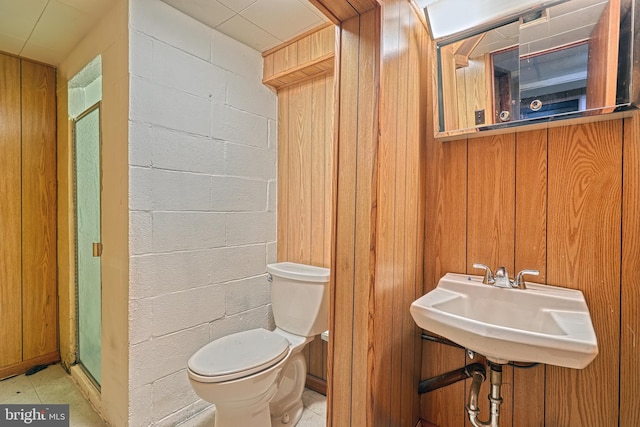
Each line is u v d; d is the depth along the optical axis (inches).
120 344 60.0
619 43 42.2
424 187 62.2
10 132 81.7
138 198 59.0
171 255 64.2
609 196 47.1
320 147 76.7
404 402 54.3
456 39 54.4
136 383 59.0
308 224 79.1
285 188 84.2
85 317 79.9
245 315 78.7
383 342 44.6
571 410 49.8
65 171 84.9
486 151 57.2
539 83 48.2
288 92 83.3
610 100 43.2
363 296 42.1
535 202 52.8
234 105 75.5
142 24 59.2
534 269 52.7
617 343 46.6
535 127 51.2
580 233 49.2
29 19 66.2
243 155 77.7
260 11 64.6
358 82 42.6
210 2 62.1
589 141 48.4
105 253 64.9
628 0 41.4
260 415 57.8
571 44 45.7
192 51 67.1
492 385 47.7
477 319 51.6
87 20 66.8
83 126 78.6
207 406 70.7
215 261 72.2
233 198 75.7
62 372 84.1
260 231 81.8
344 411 43.8
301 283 68.1
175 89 64.4
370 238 41.5
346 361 43.7
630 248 45.7
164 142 62.8
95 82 78.8
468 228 59.1
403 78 49.4
